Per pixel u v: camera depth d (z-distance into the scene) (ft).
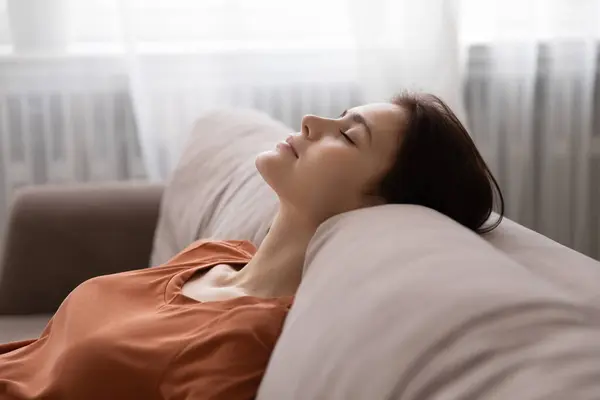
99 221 6.94
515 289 2.46
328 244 3.34
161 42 8.38
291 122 8.72
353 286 2.84
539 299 2.40
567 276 3.13
